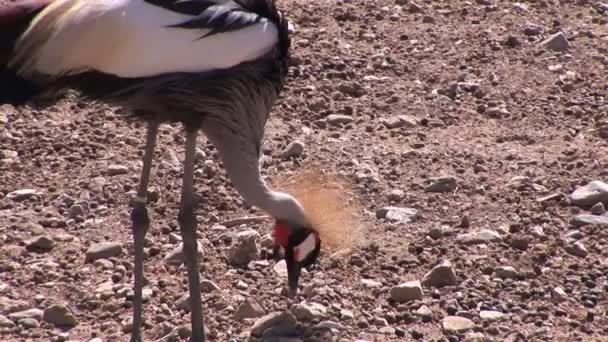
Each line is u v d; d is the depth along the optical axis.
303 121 15.22
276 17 10.45
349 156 14.24
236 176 10.59
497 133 15.03
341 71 16.55
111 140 14.54
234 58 10.02
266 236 12.41
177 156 14.16
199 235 12.48
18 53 9.69
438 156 14.30
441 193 13.42
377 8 18.81
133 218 10.53
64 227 12.62
